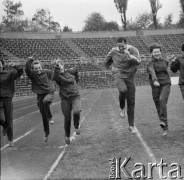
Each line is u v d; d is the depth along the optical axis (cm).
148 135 786
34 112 1531
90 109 1467
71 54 4303
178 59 759
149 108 1363
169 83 765
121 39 763
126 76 781
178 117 1043
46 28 7944
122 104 820
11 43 4212
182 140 711
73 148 691
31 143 766
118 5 5997
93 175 504
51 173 520
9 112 716
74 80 715
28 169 543
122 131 862
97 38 4684
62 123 1074
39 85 755
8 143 766
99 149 669
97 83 3894
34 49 4219
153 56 761
